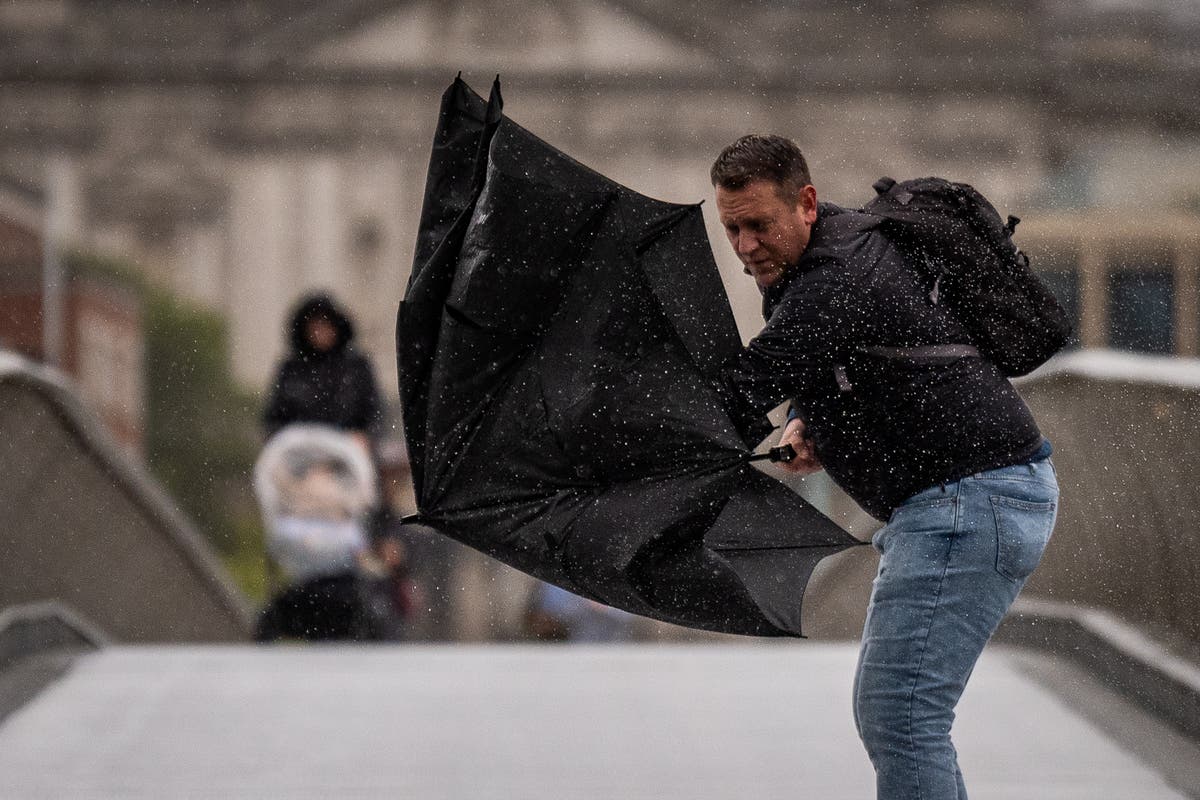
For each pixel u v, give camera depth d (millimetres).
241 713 18656
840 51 194250
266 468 25906
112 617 30422
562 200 10750
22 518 23188
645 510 10617
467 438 10992
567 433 10758
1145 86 188750
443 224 11406
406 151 190250
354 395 26188
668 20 186000
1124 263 76750
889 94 187750
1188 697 16672
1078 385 21188
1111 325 76938
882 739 10523
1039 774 16172
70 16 197625
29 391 23047
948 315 10453
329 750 17062
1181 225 76438
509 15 187375
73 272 139125
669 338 10797
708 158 186625
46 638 21562
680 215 10828
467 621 109750
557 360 10875
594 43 186875
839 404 10453
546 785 15828
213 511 150875
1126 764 16578
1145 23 191875
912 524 10469
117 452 28719
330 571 25781
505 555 10961
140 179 189625
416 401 11180
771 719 18547
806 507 11203
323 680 20406
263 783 15844
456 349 10883
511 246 10758
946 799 10414
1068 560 21984
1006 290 10430
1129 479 19391
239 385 160250
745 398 10484
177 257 189750
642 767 16500
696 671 21219
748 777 16172
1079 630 19828
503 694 19750
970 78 187875
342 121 189875
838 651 22641
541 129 186500
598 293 10852
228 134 190125
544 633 43750
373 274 190375
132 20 198375
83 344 125562
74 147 190000
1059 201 115000
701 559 10648
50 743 17344
